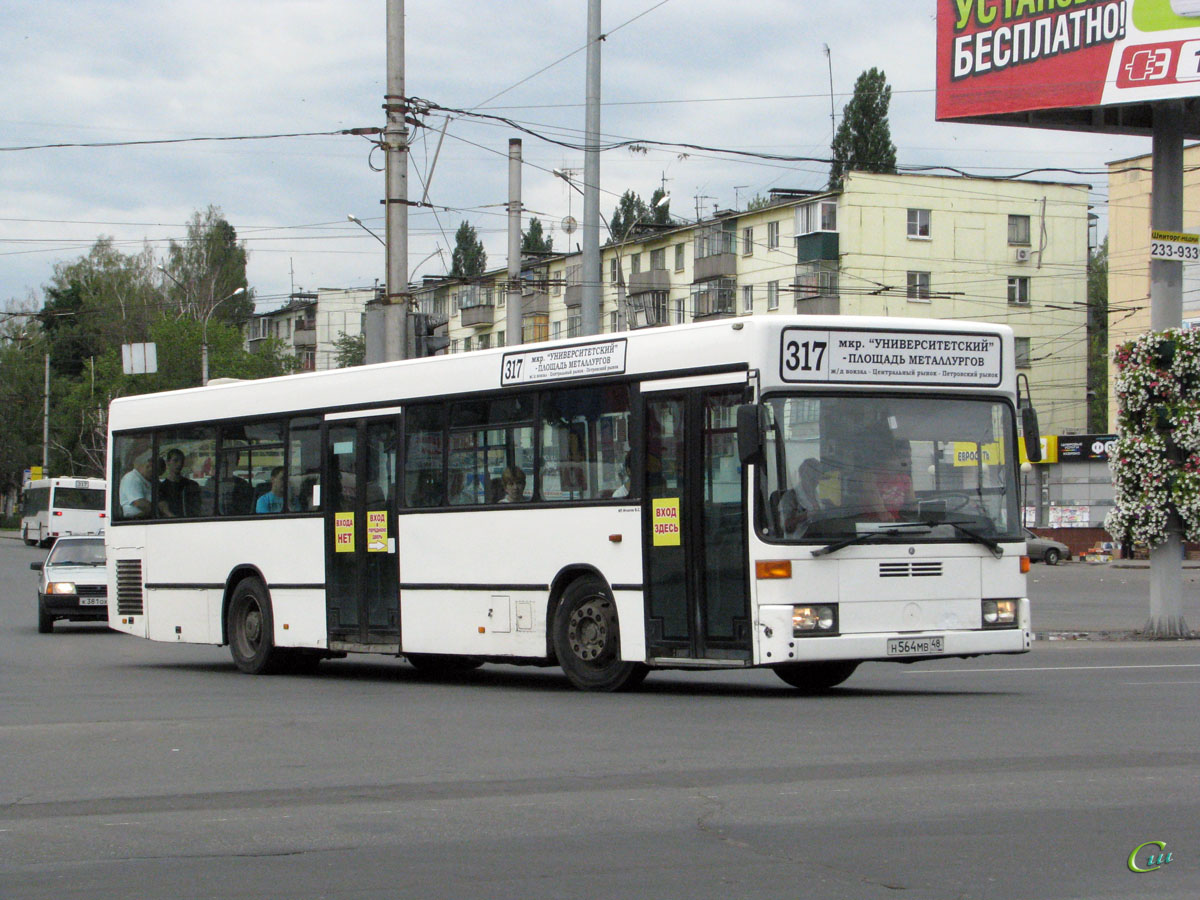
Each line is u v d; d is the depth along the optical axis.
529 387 14.35
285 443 17.16
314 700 13.71
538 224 88.00
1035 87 24.86
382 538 15.80
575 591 13.86
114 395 77.62
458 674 17.28
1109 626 25.92
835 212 62.53
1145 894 5.71
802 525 12.13
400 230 23.22
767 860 6.35
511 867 6.31
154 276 90.00
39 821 7.61
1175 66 22.66
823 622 12.06
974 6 25.84
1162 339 22.25
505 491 14.54
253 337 114.00
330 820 7.45
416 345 23.20
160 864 6.53
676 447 12.91
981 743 9.71
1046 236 64.75
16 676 17.23
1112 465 22.98
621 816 7.38
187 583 18.36
